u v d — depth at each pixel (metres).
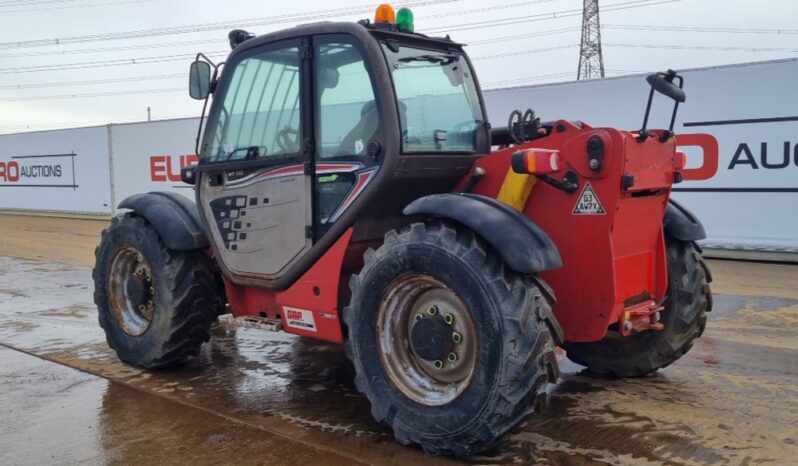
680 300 4.00
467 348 3.08
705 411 3.65
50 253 10.93
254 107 3.91
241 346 5.21
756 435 3.32
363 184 3.44
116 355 4.97
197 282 4.36
